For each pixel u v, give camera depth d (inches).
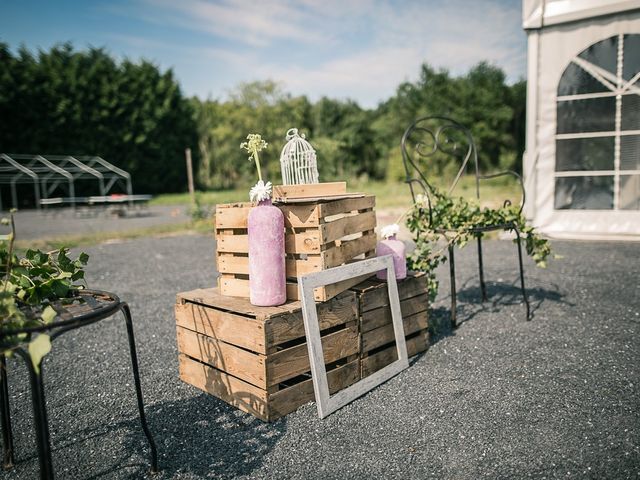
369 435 93.7
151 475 84.7
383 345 128.0
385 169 1291.8
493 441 89.9
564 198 293.6
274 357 99.4
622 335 140.6
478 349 135.0
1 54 1087.6
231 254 114.6
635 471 79.5
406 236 357.1
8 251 83.8
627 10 262.2
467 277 219.6
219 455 89.6
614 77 272.7
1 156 900.6
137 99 1269.7
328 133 1354.6
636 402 102.1
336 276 107.0
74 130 1171.3
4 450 89.8
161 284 243.0
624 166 276.7
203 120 1409.9
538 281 206.2
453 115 1110.4
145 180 1298.0
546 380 114.0
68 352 149.8
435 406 103.9
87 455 92.3
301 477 82.0
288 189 113.7
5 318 68.9
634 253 247.3
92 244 404.5
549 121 291.0
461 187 802.8
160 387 120.4
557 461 83.0
